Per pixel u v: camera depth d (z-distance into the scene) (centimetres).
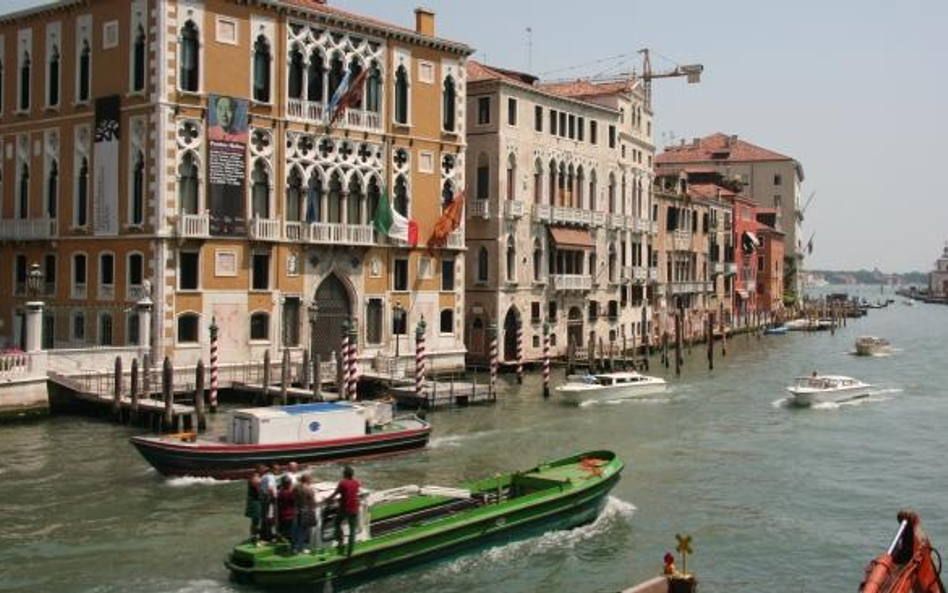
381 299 4094
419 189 4244
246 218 3600
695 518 2147
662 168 10981
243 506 2131
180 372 3394
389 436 2669
